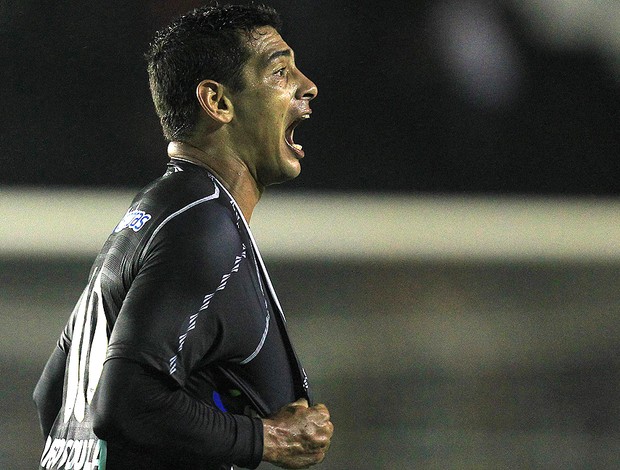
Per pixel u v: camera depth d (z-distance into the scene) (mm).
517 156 46594
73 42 40625
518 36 46719
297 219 39406
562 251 34812
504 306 25156
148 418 5305
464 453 14656
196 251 5539
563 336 21891
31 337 20438
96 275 5945
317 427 5871
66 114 40688
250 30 6266
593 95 46875
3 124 40344
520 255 33750
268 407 5926
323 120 45219
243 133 6285
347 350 20234
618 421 16094
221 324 5578
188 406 5438
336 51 45469
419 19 45812
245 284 5750
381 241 35812
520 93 46781
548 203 45312
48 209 37625
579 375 18781
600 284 28375
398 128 45625
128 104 41094
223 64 6180
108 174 41062
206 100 6184
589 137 46812
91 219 36344
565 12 46656
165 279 5441
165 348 5316
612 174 46594
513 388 17875
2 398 16641
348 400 17016
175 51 6246
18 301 23734
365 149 45406
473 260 32312
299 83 6480
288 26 45094
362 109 45469
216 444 5508
